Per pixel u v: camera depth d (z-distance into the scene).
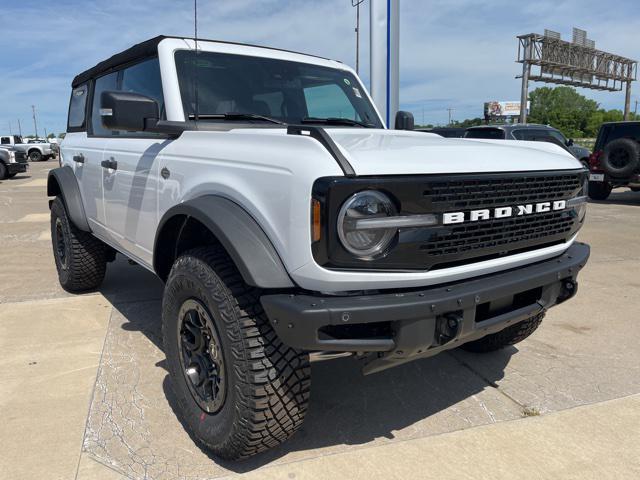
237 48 3.51
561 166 2.72
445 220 2.20
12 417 2.87
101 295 5.07
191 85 3.19
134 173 3.39
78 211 4.54
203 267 2.39
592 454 2.60
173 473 2.43
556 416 2.95
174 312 2.68
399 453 2.60
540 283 2.59
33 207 12.26
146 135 3.41
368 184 2.03
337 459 2.54
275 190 2.19
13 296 5.04
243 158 2.40
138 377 3.35
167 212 2.70
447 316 2.27
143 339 3.96
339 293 2.16
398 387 3.30
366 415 2.97
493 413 2.99
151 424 2.82
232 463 2.51
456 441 2.70
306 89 3.68
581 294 5.27
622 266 6.44
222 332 2.30
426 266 2.21
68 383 3.26
